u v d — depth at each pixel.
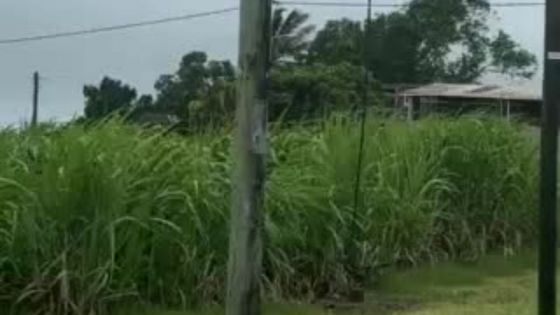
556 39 7.54
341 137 11.94
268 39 6.49
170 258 9.50
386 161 12.54
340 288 10.77
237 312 6.52
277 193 10.47
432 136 13.72
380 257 11.81
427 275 12.16
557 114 7.64
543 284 7.83
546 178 7.74
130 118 10.57
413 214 12.42
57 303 8.80
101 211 8.91
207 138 11.16
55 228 8.82
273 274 10.32
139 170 9.48
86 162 8.93
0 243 8.78
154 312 9.27
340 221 10.95
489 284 12.12
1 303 8.86
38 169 9.07
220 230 9.77
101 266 8.86
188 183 9.77
